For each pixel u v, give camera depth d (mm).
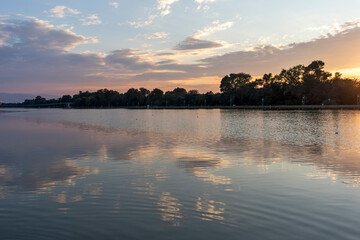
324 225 9383
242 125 50750
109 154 22516
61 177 15609
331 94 160875
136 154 22406
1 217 10172
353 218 9906
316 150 23938
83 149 25141
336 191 12859
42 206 11219
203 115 95750
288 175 15680
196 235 8758
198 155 21766
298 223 9539
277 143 28172
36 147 26766
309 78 168000
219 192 12805
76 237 8656
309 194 12453
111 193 12750
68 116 102812
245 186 13680
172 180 14781
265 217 10047
